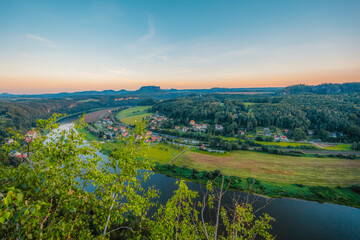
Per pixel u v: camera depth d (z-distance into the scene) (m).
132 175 8.68
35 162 5.70
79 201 5.73
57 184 5.57
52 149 5.59
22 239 4.25
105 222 6.81
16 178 5.01
